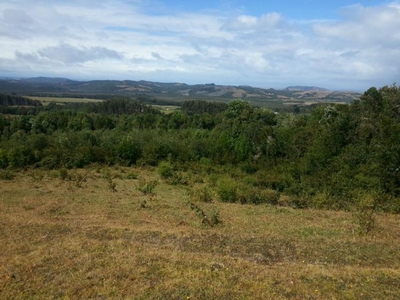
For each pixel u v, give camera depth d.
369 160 19.75
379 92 25.98
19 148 27.19
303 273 7.36
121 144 31.42
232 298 6.25
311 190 17.45
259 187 19.73
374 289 6.76
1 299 6.13
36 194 16.89
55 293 6.36
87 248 8.44
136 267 7.40
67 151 29.42
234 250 8.78
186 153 31.31
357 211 14.43
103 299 6.17
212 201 16.31
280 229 10.99
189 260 7.84
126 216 12.19
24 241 9.02
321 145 23.06
